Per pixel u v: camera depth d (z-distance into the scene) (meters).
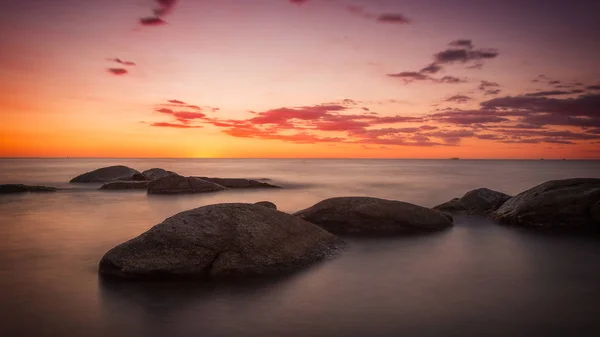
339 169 98.25
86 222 18.02
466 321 7.36
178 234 10.36
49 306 8.08
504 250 12.67
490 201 20.22
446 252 12.38
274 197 29.86
